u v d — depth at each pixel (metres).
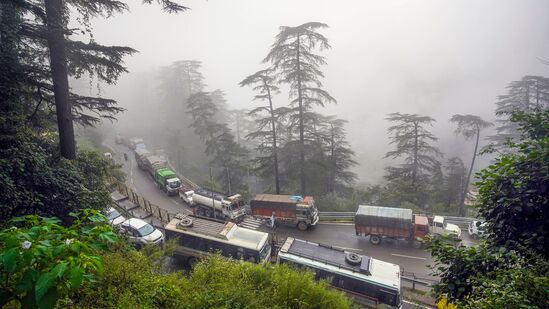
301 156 27.77
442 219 23.03
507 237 5.54
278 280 7.21
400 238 21.77
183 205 29.72
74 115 13.83
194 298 5.93
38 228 2.82
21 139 8.81
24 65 10.55
